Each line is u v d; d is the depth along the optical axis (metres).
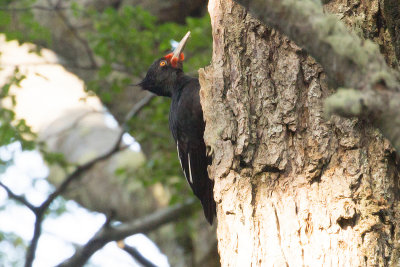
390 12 7.23
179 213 17.80
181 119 10.71
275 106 7.32
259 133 7.29
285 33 5.00
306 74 7.27
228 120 7.48
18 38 16.94
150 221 17.72
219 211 7.32
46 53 23.77
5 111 16.61
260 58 7.58
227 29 7.89
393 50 7.17
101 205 21.62
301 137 7.09
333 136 6.95
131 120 17.94
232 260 6.90
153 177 17.75
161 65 12.66
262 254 6.71
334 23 4.78
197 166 10.95
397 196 6.70
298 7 4.84
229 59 7.79
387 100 4.48
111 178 21.55
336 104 4.51
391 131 4.50
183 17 21.47
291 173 6.97
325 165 6.88
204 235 18.84
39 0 22.66
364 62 4.66
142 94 20.77
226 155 7.34
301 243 6.61
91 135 23.05
